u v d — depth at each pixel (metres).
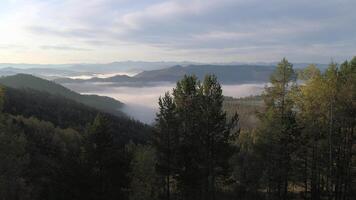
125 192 25.94
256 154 28.95
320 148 28.27
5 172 21.06
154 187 35.16
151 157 35.47
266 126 27.34
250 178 36.81
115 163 23.16
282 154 26.88
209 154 26.88
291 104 28.12
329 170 27.98
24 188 22.81
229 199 36.59
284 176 27.66
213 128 26.19
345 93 26.19
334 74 26.91
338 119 27.28
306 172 29.83
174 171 27.05
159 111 27.09
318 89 26.84
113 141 23.72
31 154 56.91
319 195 30.25
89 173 21.66
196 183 27.33
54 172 22.61
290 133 26.73
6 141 20.97
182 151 26.58
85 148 22.89
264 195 37.88
